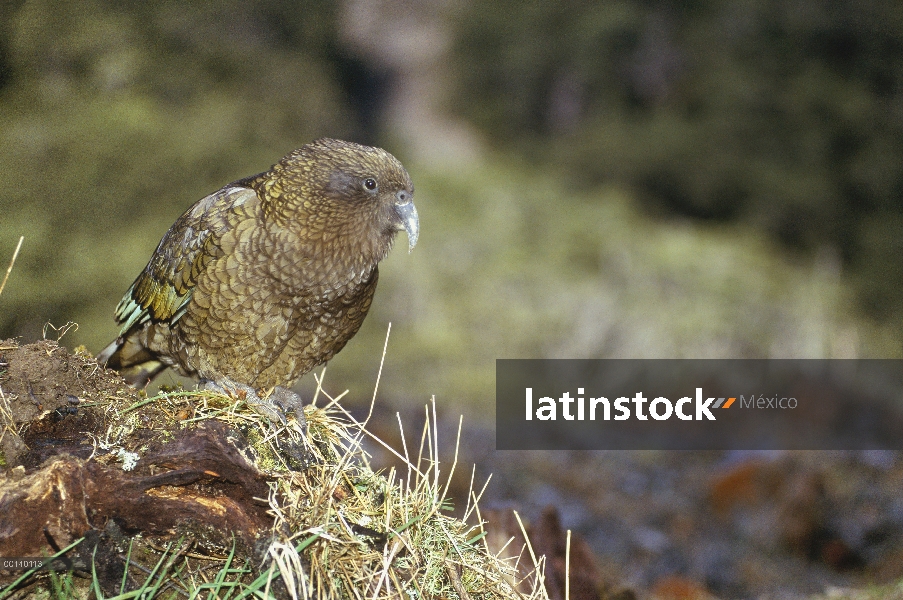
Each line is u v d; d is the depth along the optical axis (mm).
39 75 13273
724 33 27578
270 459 3971
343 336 5500
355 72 26328
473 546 4348
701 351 17500
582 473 11258
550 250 20906
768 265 22531
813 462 11008
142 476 3582
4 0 12789
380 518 4047
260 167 15984
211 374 5297
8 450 3643
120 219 12859
